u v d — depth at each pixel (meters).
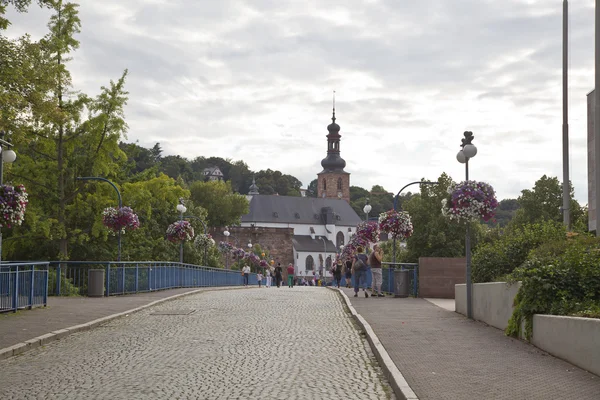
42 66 26.39
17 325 14.91
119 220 32.84
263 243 141.62
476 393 7.84
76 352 11.75
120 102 38.81
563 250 13.66
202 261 61.44
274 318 17.69
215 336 13.90
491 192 16.97
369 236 35.91
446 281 25.89
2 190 18.33
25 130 27.58
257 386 8.80
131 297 25.39
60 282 26.50
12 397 8.14
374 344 11.92
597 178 13.35
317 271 160.12
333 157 184.00
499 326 14.36
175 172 185.25
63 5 36.38
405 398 7.57
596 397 7.63
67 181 39.91
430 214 61.62
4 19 24.00
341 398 8.12
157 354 11.49
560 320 10.39
